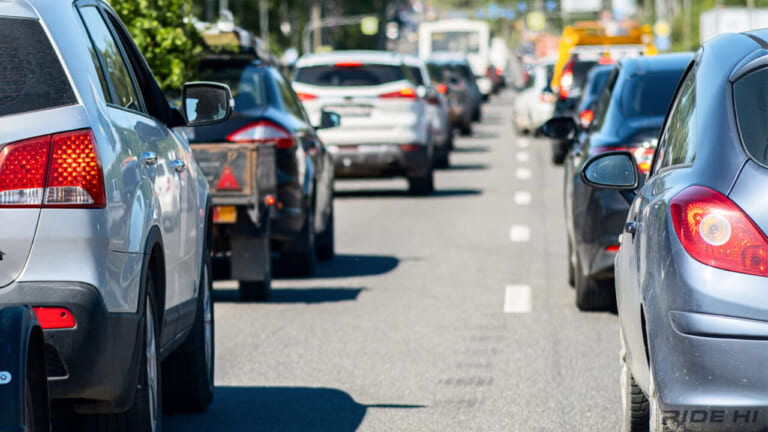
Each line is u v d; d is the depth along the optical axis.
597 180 14.06
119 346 11.13
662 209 10.70
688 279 10.07
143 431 12.16
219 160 23.55
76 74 11.15
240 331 21.36
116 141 11.50
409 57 61.38
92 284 10.77
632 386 13.02
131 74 13.59
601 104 23.81
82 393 10.84
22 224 10.65
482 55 146.25
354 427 14.95
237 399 16.48
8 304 10.58
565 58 66.06
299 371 18.17
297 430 14.82
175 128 15.52
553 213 40.41
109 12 13.66
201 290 15.36
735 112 10.58
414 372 18.02
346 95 44.12
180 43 27.81
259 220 23.97
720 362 9.91
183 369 15.27
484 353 19.31
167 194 13.40
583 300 22.69
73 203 10.76
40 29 11.09
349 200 46.25
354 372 18.06
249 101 26.12
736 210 10.08
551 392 16.70
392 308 23.56
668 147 12.16
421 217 40.00
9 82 10.90
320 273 28.41
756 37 11.33
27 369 9.40
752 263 9.94
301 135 26.95
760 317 9.86
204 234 15.62
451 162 64.25
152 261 12.67
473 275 27.72
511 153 69.50
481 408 15.86
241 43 27.70
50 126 10.79
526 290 25.48
